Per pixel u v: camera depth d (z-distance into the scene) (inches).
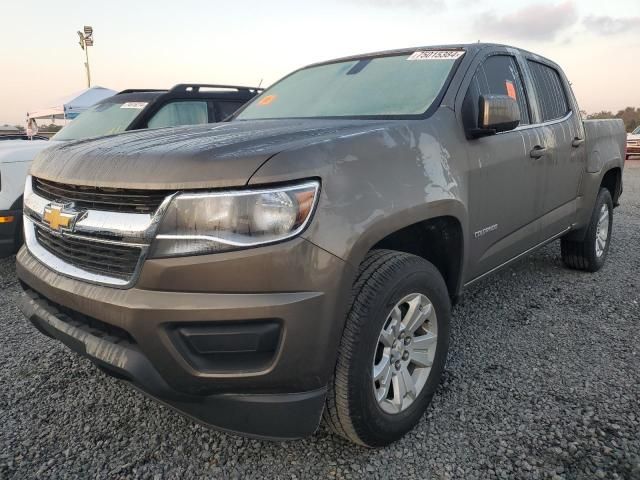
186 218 70.9
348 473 84.9
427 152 95.7
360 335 79.4
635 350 126.0
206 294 70.8
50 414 101.9
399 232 97.4
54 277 85.1
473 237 111.4
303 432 77.0
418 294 91.3
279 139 82.7
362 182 80.3
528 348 128.1
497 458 87.5
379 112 111.8
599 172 173.5
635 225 286.7
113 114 254.5
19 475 84.4
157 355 72.6
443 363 100.4
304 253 71.6
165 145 83.4
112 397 108.0
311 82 140.7
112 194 77.4
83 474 85.0
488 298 163.9
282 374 73.1
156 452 90.7
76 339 81.7
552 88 159.3
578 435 92.7
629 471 83.4
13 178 179.3
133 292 73.4
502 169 118.3
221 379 72.2
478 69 121.6
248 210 70.0
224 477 84.5
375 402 84.5
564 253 187.3
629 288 172.2
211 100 265.6
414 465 86.5
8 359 124.7
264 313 70.4
